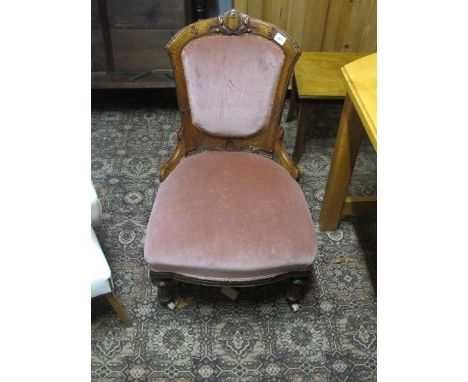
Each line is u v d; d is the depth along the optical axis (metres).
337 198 1.50
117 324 1.33
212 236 1.08
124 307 1.37
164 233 1.10
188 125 1.29
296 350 1.29
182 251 1.07
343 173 1.43
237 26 1.14
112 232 1.58
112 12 1.81
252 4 1.94
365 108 1.09
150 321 1.34
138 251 1.52
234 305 1.38
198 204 1.14
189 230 1.09
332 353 1.28
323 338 1.31
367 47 2.13
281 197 1.17
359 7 1.98
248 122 1.27
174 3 1.79
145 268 1.47
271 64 1.18
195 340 1.30
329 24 2.03
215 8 1.98
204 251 1.07
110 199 1.71
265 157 1.33
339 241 1.58
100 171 1.83
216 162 1.27
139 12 1.81
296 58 1.17
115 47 1.91
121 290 1.41
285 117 2.13
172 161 1.33
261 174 1.23
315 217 1.65
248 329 1.33
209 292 1.41
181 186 1.20
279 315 1.36
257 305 1.38
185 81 1.21
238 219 1.11
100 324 1.33
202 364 1.25
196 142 1.34
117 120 2.09
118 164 1.86
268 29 1.15
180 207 1.14
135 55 1.94
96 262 1.09
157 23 1.85
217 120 1.27
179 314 1.36
